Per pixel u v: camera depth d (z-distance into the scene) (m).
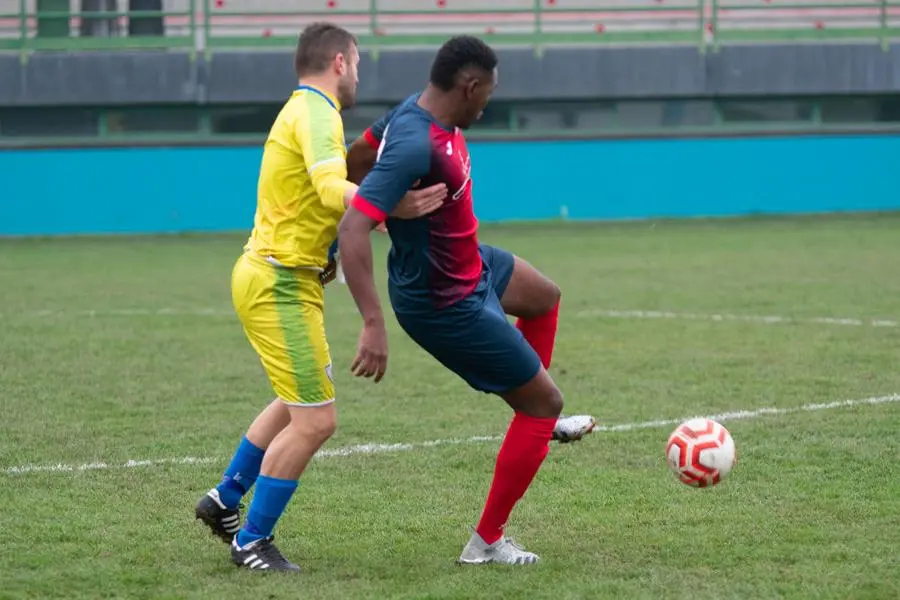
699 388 30.08
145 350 37.09
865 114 91.00
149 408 28.55
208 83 85.19
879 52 89.38
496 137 86.88
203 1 89.38
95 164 83.81
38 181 83.31
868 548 17.31
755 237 73.12
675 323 41.28
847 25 101.06
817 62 89.00
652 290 50.41
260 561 16.77
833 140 89.12
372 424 26.56
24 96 84.19
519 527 18.84
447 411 27.97
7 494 20.91
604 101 89.00
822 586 15.67
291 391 16.72
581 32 89.62
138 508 20.06
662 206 88.38
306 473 22.34
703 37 89.56
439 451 24.05
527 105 88.69
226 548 17.83
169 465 23.09
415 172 15.55
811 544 17.59
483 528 16.97
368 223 15.49
